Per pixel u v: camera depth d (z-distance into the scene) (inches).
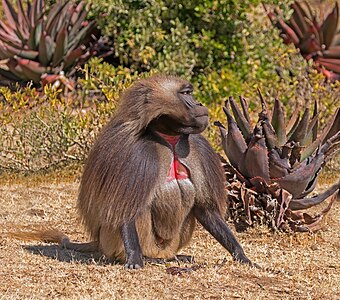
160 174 292.8
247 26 661.3
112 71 623.8
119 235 299.7
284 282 291.4
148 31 649.6
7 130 517.7
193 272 295.1
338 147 419.8
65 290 272.4
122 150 291.1
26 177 492.1
